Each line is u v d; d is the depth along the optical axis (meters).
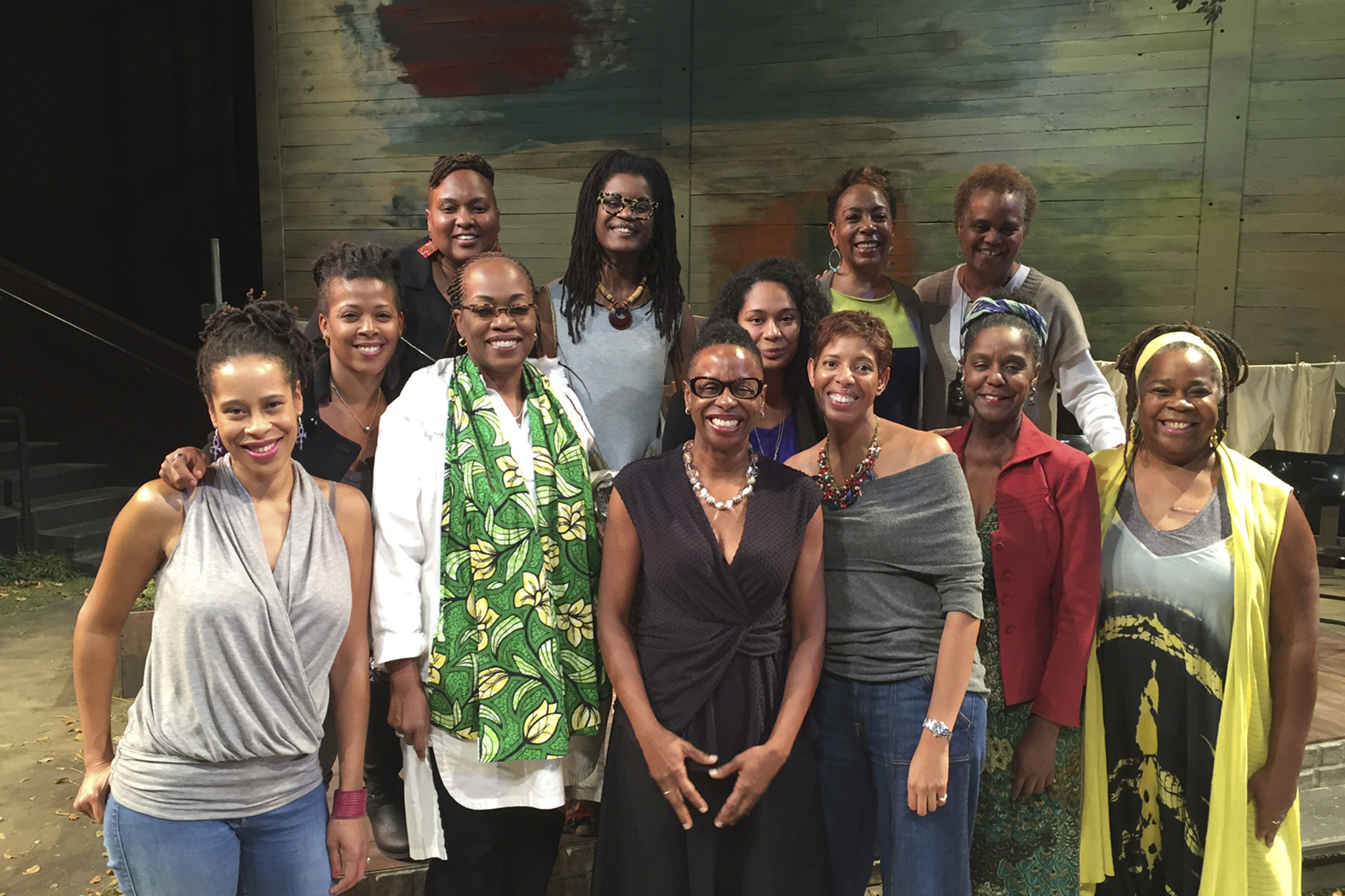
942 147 6.51
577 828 2.54
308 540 1.66
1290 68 5.97
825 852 1.91
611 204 2.42
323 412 2.15
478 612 1.90
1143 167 6.24
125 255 9.48
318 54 7.38
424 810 1.92
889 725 1.89
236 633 1.56
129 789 1.58
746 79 6.75
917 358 2.78
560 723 1.89
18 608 5.50
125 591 1.63
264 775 1.61
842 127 6.64
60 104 9.25
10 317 7.46
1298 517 2.03
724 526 1.84
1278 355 6.23
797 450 2.32
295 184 7.58
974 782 1.90
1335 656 4.10
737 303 2.31
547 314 2.56
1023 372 2.01
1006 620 2.02
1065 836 2.06
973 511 1.97
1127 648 2.09
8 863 2.93
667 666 1.82
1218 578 2.00
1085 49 6.22
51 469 7.18
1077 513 2.00
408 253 2.77
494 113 7.16
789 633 1.90
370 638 1.95
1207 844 2.00
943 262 6.61
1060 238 6.44
